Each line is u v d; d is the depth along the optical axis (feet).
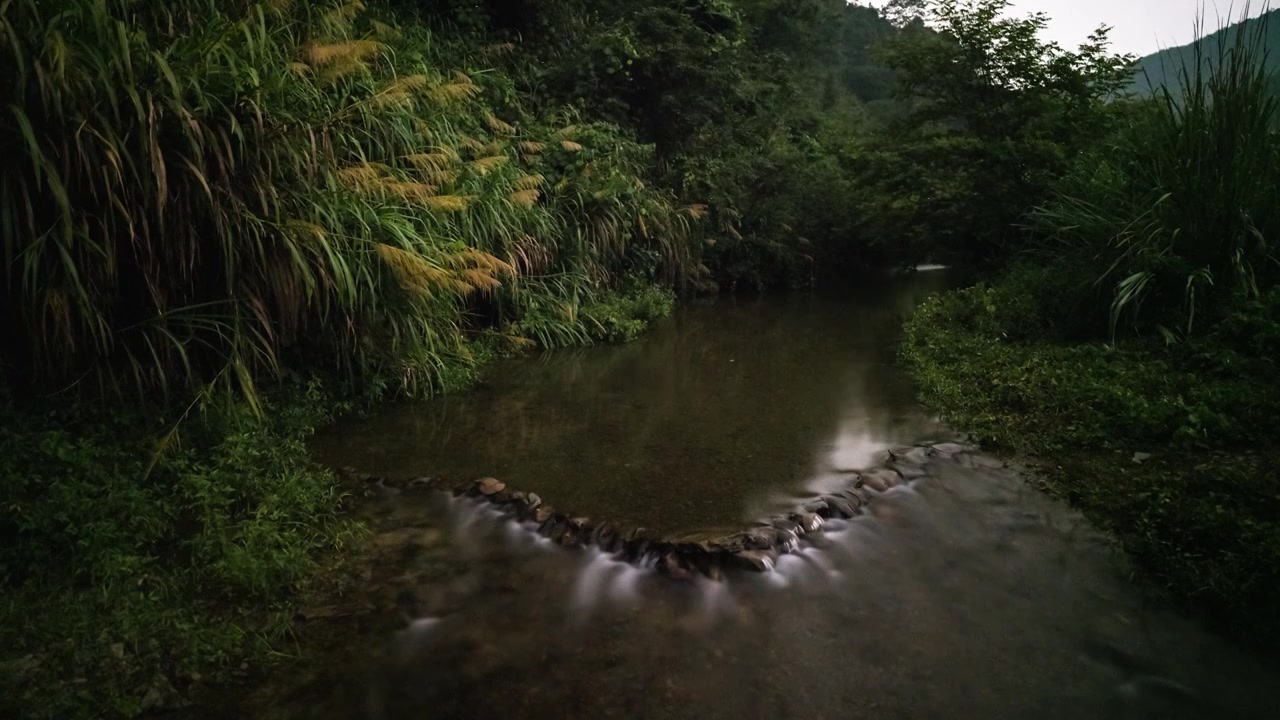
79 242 11.50
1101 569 10.00
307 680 7.93
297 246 14.23
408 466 13.92
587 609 9.32
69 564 9.30
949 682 7.97
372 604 9.38
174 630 8.42
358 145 17.03
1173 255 17.40
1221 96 17.31
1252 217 16.92
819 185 49.90
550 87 36.37
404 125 19.98
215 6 14.71
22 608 8.42
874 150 40.14
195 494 11.09
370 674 8.04
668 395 19.11
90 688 7.51
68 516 9.61
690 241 39.14
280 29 16.12
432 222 19.27
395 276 16.93
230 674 7.99
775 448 14.74
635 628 8.92
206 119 12.78
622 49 37.35
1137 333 17.79
